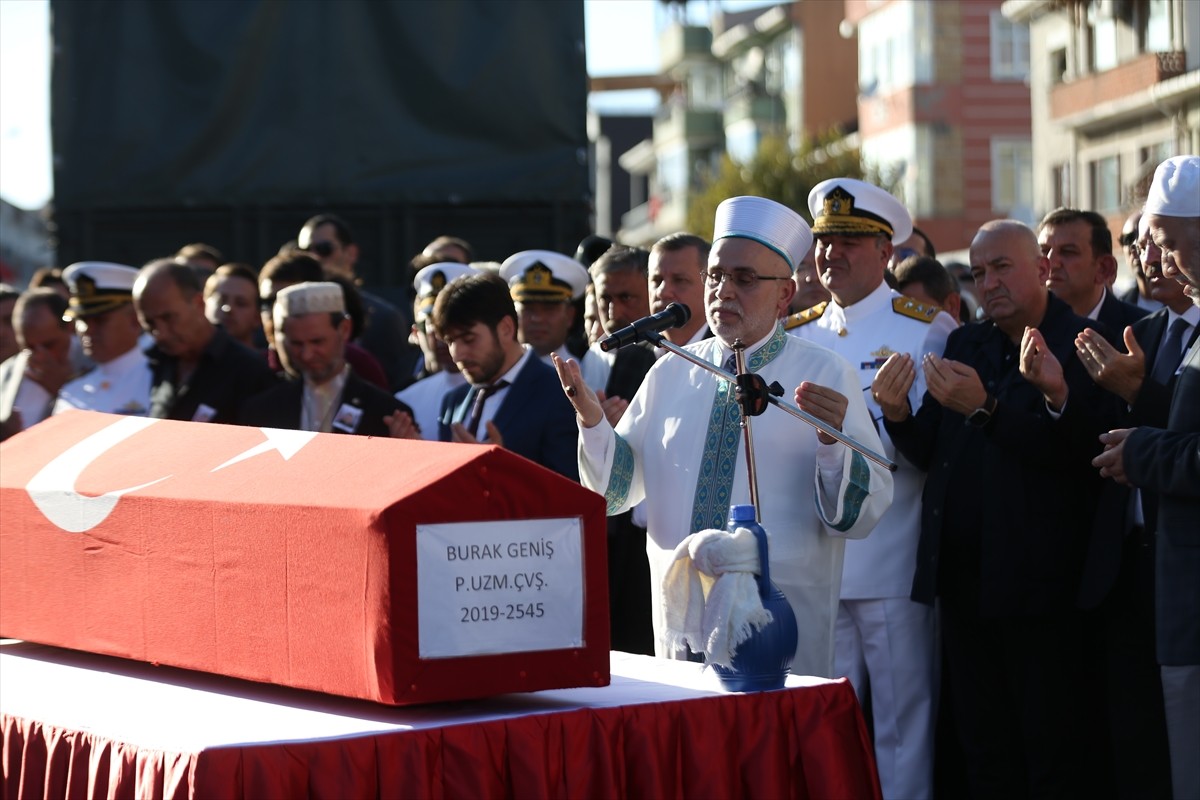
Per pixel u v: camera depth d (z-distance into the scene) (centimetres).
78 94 838
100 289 680
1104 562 504
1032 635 519
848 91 4841
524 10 834
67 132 838
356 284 802
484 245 845
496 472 315
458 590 311
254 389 645
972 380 492
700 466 430
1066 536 511
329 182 837
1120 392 470
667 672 367
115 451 390
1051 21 3181
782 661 340
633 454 441
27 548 387
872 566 541
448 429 582
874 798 346
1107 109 2873
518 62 833
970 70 4000
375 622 307
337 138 834
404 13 830
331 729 303
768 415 427
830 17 4841
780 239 420
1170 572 421
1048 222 604
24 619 388
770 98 5228
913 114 3991
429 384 658
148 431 396
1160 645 421
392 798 298
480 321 564
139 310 634
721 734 331
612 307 590
